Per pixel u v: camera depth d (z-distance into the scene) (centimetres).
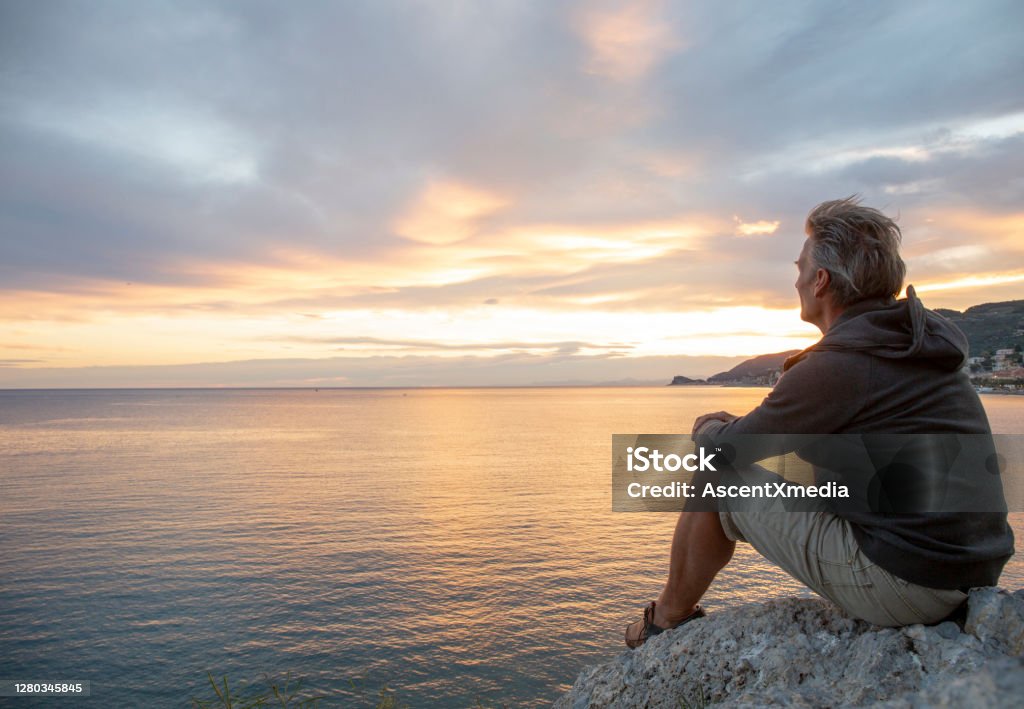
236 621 2491
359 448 10081
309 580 3003
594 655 2177
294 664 2122
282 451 9588
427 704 1841
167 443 11000
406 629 2405
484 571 3130
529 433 13262
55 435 12812
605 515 4516
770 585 2547
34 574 3116
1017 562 2867
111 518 4472
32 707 1850
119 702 1888
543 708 1811
